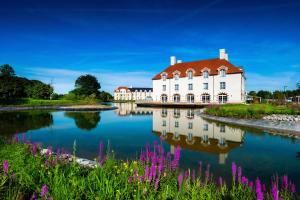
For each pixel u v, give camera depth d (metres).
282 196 4.27
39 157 5.96
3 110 38.91
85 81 96.44
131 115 28.72
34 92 64.88
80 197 3.91
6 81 55.47
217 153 9.62
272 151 9.96
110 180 4.26
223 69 47.66
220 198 4.26
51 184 4.19
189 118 24.22
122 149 10.41
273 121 16.81
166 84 55.22
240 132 14.91
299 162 8.36
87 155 9.27
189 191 4.29
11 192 4.02
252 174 7.12
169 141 12.24
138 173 4.83
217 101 48.31
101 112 34.34
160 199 4.00
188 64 55.03
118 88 131.38
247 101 58.06
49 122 20.89
